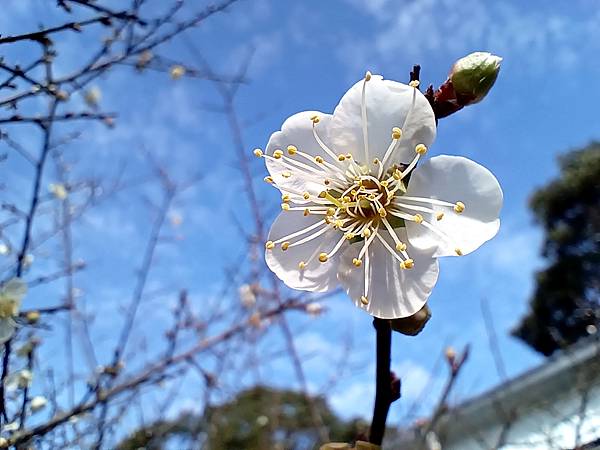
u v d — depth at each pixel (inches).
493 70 2.0
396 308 1.9
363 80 2.1
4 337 3.6
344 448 2.0
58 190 6.0
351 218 2.1
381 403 1.9
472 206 2.0
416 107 2.0
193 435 6.5
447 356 5.2
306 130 2.2
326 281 2.1
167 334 6.1
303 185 2.2
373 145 2.1
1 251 5.0
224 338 6.4
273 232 2.2
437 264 2.0
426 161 2.1
